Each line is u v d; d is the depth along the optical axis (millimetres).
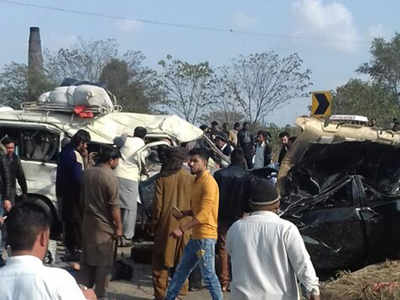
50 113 11695
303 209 8828
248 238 4234
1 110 12023
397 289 6461
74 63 34875
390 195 9070
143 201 10250
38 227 2943
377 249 8836
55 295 2850
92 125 11430
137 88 34906
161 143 11203
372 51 49969
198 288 8359
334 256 8742
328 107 12266
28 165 11125
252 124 31250
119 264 8773
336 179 9477
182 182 7438
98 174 6871
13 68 32875
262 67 31266
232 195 7832
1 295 2832
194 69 31156
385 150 9508
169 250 7371
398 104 38250
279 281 4156
